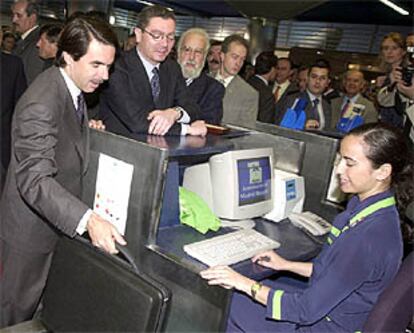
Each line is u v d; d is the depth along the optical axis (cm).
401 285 117
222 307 132
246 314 151
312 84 316
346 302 130
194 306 138
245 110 267
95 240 129
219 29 955
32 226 152
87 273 126
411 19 705
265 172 188
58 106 141
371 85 375
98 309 121
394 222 126
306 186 219
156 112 173
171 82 193
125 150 150
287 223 197
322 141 212
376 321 118
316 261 150
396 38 282
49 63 280
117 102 170
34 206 137
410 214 147
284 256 164
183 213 173
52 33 274
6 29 450
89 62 138
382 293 120
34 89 140
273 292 133
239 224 181
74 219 132
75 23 138
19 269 156
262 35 684
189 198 176
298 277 174
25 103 138
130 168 149
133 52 179
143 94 177
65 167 150
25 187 135
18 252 154
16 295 159
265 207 190
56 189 134
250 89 272
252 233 173
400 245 125
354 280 124
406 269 118
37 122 135
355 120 262
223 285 132
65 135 147
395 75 245
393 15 712
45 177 134
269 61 321
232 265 148
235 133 195
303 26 877
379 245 123
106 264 124
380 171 128
